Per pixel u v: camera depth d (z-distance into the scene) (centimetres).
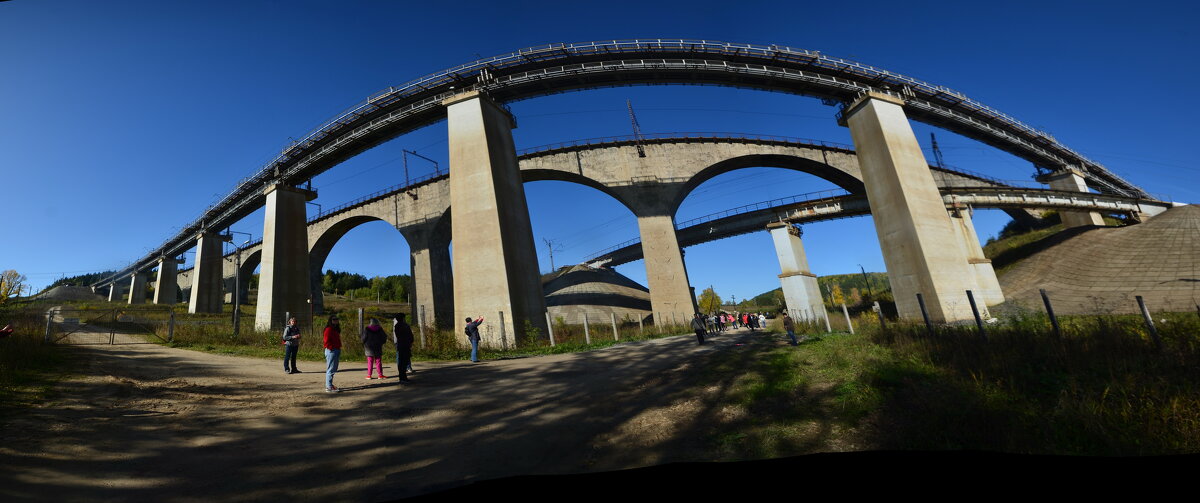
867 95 3378
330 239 5638
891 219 3128
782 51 3547
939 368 756
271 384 1034
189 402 830
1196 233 3638
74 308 4378
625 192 4416
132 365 1248
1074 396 542
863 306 5812
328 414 758
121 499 417
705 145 4547
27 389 838
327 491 429
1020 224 6644
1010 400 557
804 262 4012
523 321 2617
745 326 3888
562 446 552
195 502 411
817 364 956
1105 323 827
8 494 413
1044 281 4094
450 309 4725
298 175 3919
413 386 1017
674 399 770
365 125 3588
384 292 9888
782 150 4597
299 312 3712
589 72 3347
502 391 944
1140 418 465
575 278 6297
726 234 5281
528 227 3166
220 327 2344
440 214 4738
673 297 4122
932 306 2791
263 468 502
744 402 694
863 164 3419
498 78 3306
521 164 4544
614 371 1152
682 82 3625
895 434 469
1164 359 640
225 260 7088
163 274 6906
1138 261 3625
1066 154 5359
